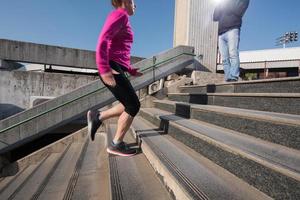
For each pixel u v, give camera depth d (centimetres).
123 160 271
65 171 377
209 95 398
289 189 135
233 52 477
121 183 212
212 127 283
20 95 620
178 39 775
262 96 279
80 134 544
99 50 227
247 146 193
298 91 273
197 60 715
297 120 179
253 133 229
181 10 762
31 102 625
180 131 292
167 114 432
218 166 208
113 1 249
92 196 265
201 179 178
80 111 511
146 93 666
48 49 643
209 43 736
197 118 343
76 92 507
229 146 193
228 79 499
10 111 611
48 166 441
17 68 696
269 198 148
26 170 466
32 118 474
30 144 656
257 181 161
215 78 691
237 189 162
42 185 326
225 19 482
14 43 611
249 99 303
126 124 275
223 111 276
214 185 168
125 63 257
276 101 260
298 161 154
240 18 472
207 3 733
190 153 245
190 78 667
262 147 189
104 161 368
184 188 163
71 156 454
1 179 432
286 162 152
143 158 279
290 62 2439
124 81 252
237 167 183
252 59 3080
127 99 255
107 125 484
